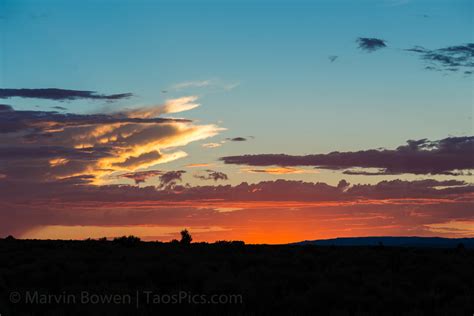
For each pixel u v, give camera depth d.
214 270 26.81
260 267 25.86
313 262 31.14
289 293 20.89
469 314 18.34
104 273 24.11
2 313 17.12
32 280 23.03
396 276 25.48
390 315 18.38
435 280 23.58
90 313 17.08
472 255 40.56
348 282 23.28
